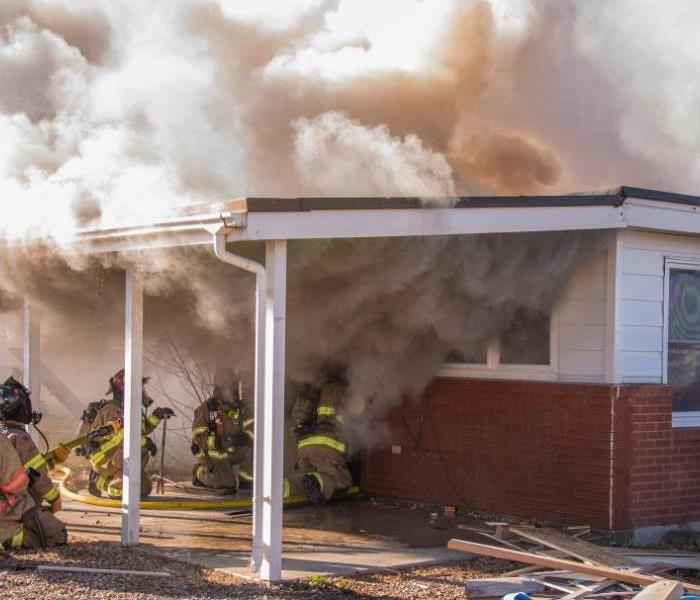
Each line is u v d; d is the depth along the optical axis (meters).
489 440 8.94
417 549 7.40
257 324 6.35
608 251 8.16
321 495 9.18
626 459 8.01
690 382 8.74
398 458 9.78
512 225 7.27
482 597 5.91
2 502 6.98
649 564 6.83
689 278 8.79
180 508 9.27
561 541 7.30
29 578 6.23
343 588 6.13
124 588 6.01
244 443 10.22
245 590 6.02
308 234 6.24
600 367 8.21
